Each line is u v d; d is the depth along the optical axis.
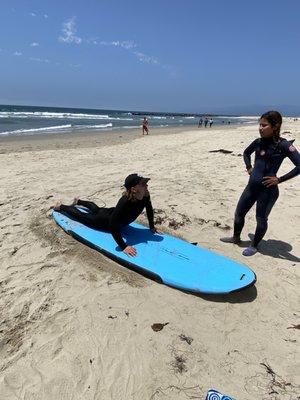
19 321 4.05
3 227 6.23
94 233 5.61
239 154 13.91
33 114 75.00
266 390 3.28
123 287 4.55
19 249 5.50
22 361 3.56
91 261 5.11
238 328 3.97
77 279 4.72
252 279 4.47
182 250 5.18
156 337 3.81
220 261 4.90
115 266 5.00
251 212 7.00
